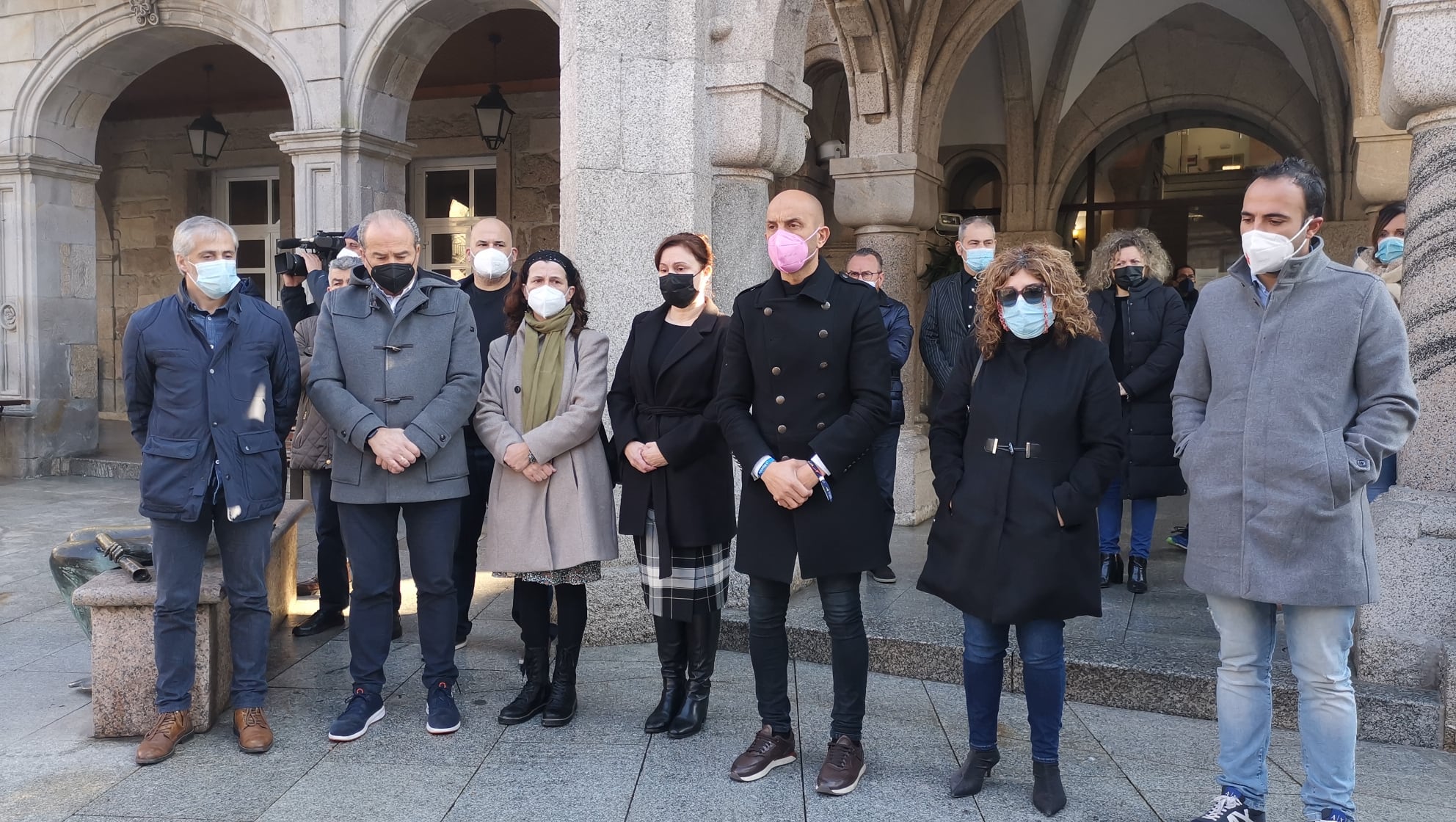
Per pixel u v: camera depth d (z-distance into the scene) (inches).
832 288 122.3
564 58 183.5
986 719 119.3
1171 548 238.4
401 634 183.6
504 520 140.6
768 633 126.0
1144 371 188.7
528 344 144.9
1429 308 142.0
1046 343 115.0
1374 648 140.6
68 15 374.9
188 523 132.8
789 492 117.0
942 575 118.0
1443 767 126.4
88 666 169.8
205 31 357.7
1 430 391.5
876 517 121.6
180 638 134.5
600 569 143.3
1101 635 163.8
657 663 167.9
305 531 281.6
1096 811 114.8
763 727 128.0
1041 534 110.7
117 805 117.9
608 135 177.0
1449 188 138.7
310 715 146.2
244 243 515.2
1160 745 134.0
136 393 134.8
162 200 522.0
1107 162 434.3
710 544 134.6
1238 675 107.4
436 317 142.0
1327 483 98.3
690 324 136.3
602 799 118.6
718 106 184.7
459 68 438.9
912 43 285.4
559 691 141.9
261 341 138.6
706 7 181.8
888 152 291.1
